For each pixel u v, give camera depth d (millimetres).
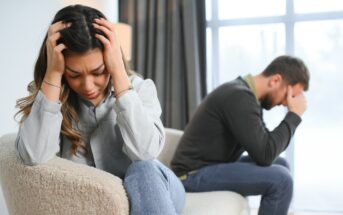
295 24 2633
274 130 1443
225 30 2746
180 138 1667
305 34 2623
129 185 802
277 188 1356
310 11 2602
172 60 2572
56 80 867
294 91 1518
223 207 1175
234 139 1502
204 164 1498
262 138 1379
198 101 2533
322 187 2645
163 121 2604
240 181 1382
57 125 875
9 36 1609
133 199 786
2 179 920
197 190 1437
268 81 1541
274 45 2676
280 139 1406
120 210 771
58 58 838
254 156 1398
